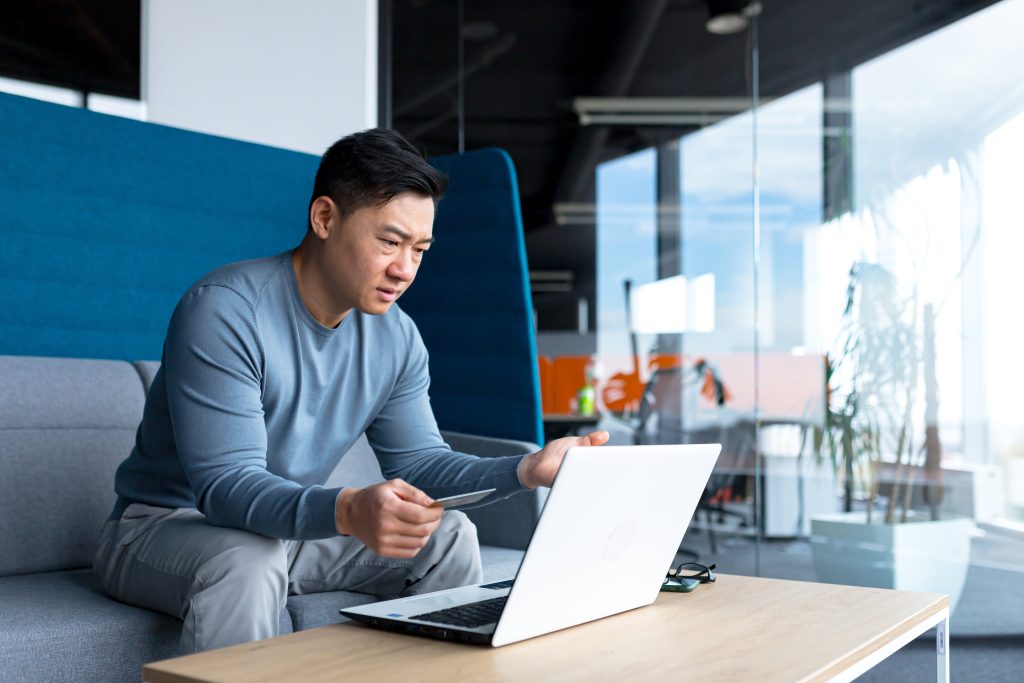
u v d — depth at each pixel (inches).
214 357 59.1
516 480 61.1
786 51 151.9
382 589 70.6
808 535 143.2
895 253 139.6
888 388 138.3
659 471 51.7
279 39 134.9
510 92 163.9
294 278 64.1
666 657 43.5
